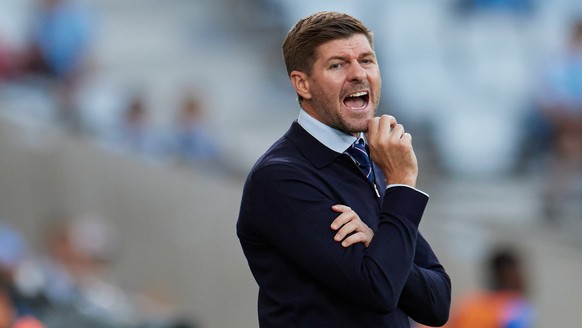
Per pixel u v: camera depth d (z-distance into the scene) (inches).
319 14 406.9
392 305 384.2
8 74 1401.3
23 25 1434.5
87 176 1369.3
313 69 401.4
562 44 1328.7
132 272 1354.6
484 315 914.1
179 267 1352.1
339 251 386.9
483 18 1369.3
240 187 1346.0
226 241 1339.8
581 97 1280.8
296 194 394.9
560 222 1272.1
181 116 1375.5
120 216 1363.2
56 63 1391.5
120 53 1560.0
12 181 1379.2
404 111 1364.4
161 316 934.4
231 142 1411.2
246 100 1503.4
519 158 1325.0
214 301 1346.0
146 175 1358.3
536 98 1310.3
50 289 810.2
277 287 401.4
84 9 1488.7
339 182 403.5
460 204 1302.9
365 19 1391.5
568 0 1379.2
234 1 1648.6
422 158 1342.3
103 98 1419.8
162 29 1632.6
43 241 1337.4
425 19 1374.3
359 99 404.8
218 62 1563.7
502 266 919.7
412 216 393.4
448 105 1357.0
